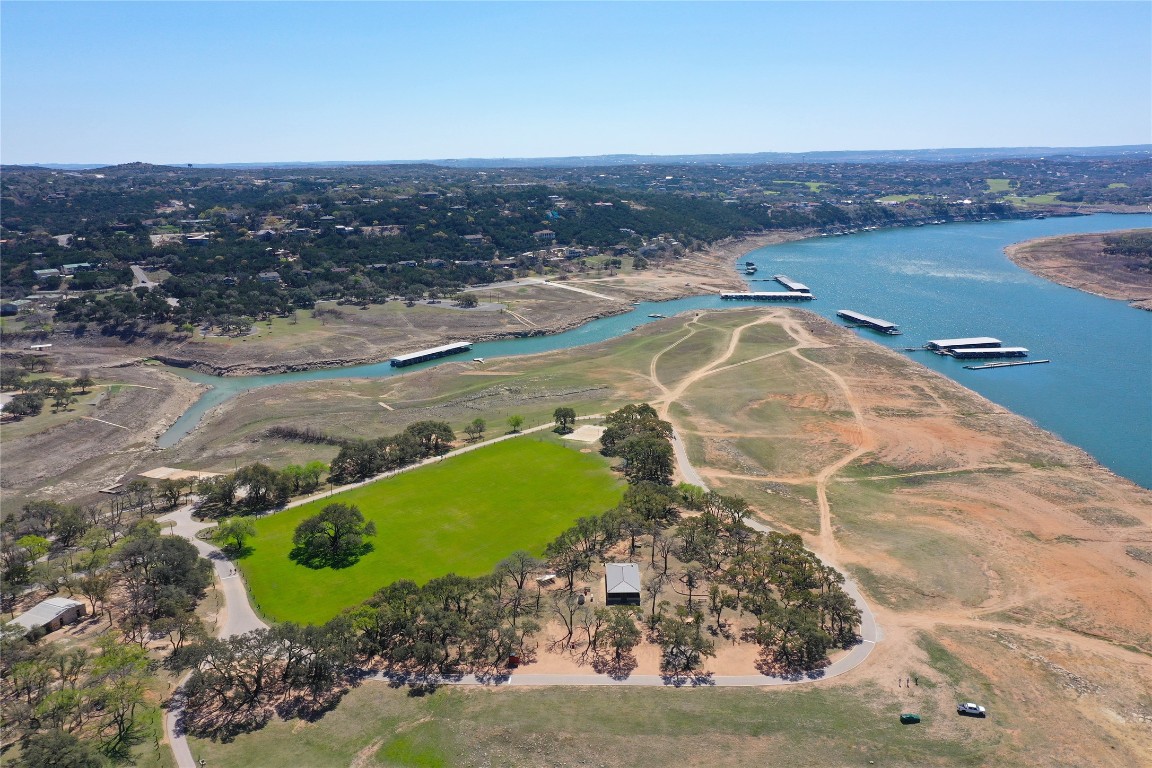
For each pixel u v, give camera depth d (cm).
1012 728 7238
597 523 10838
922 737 7075
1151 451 15338
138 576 9594
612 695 7800
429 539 11375
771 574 9812
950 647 8631
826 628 8988
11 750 6725
